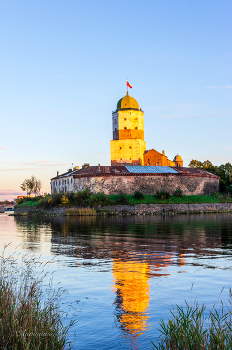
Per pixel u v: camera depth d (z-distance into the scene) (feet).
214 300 42.42
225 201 346.74
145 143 421.59
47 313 32.07
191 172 369.91
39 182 508.94
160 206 316.40
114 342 31.32
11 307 31.42
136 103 408.05
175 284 50.06
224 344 26.61
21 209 422.41
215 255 74.02
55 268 61.57
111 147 401.29
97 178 338.75
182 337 27.48
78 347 30.42
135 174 343.46
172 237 108.88
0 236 121.39
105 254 76.95
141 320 36.45
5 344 27.02
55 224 189.67
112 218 245.04
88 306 40.83
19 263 65.36
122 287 48.80
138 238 107.45
